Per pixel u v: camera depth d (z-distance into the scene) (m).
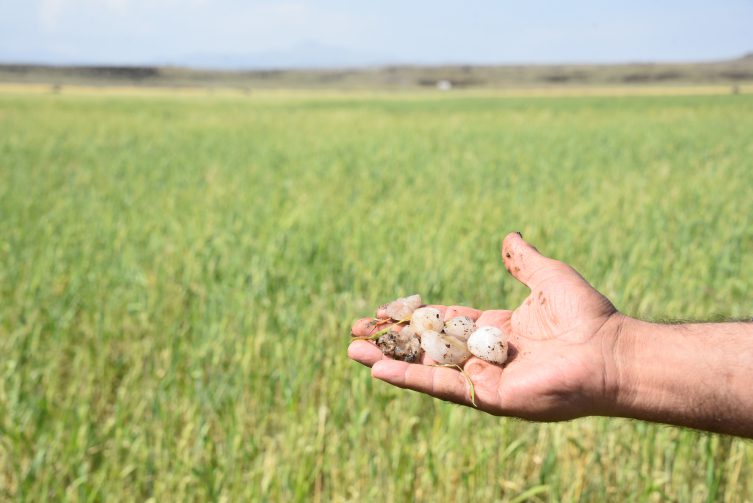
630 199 3.02
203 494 0.99
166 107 13.67
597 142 6.14
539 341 0.72
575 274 0.73
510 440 1.07
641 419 0.68
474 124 9.16
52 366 1.25
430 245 2.06
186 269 1.82
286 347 1.30
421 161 4.73
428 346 0.75
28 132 7.36
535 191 3.26
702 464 1.02
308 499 1.02
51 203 2.99
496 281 1.77
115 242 2.10
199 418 1.09
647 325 0.69
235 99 19.91
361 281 1.77
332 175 3.98
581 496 0.99
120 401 1.12
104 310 1.57
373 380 1.12
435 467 1.01
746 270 1.86
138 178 3.85
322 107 14.83
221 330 1.38
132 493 1.03
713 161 4.58
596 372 0.68
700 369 0.66
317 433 1.09
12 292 1.69
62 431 1.06
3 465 1.05
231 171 4.20
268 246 1.99
